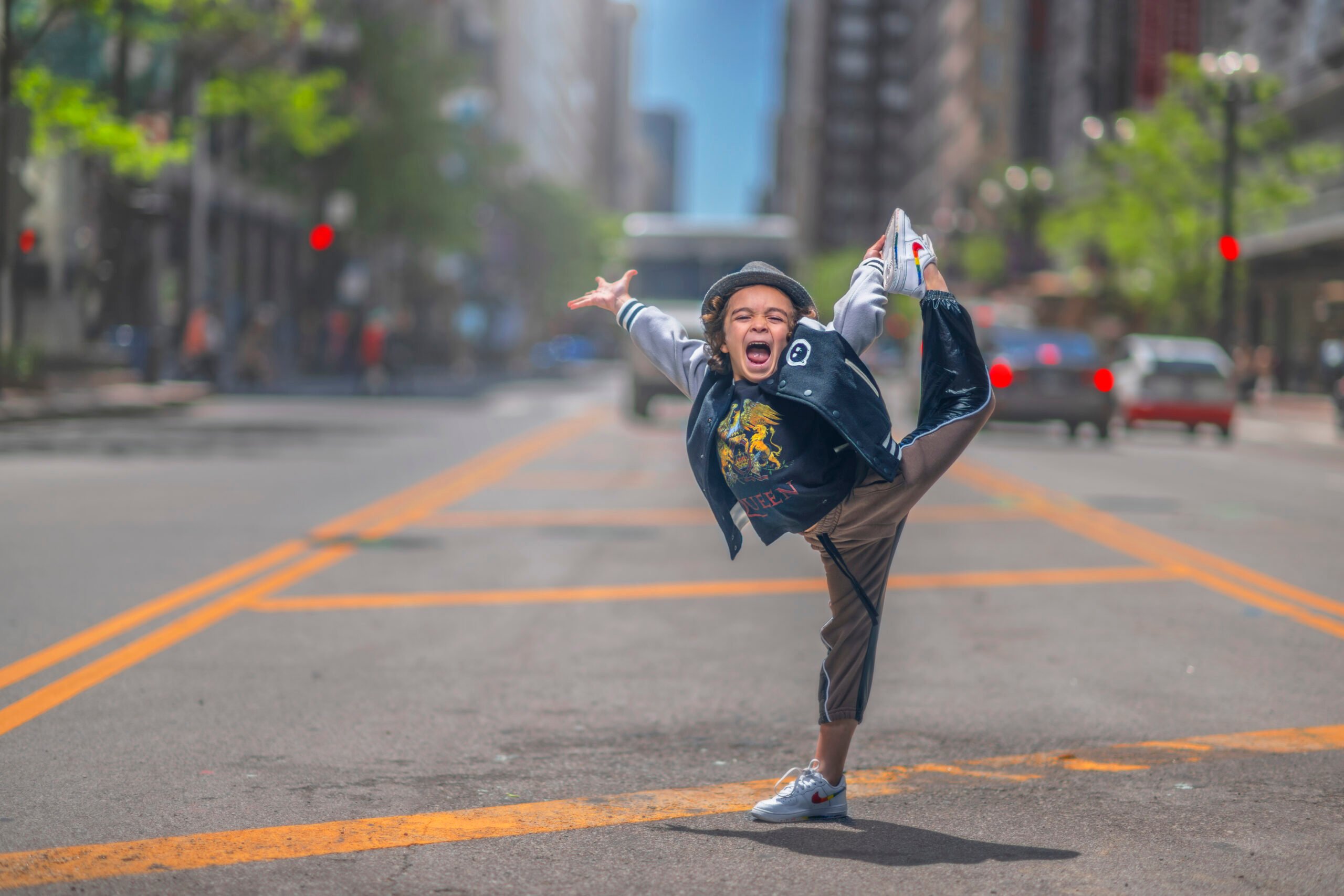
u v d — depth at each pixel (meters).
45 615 7.91
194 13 30.30
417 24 49.28
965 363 3.99
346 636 7.53
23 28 28.47
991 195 73.38
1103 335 52.97
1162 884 3.85
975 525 12.71
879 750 5.42
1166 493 15.73
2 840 4.18
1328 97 46.75
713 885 3.82
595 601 8.66
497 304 77.94
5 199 22.52
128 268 37.78
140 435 21.70
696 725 5.78
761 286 4.02
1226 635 7.79
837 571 4.20
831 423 3.84
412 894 3.74
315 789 4.76
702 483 4.17
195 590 8.77
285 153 46.25
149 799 4.62
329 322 48.44
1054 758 5.29
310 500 13.78
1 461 17.09
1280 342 51.66
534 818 4.45
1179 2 59.38
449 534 11.53
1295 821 4.47
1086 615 8.41
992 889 3.80
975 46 106.50
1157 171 42.97
